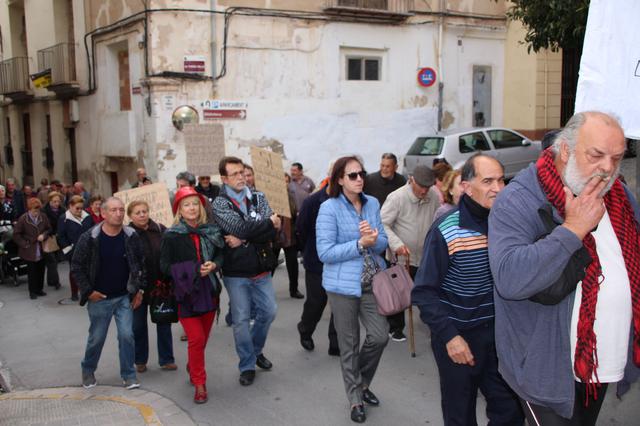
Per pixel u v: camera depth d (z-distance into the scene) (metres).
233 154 14.81
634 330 2.58
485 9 17.66
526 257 2.36
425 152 15.88
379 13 15.92
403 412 4.89
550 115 18.02
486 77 18.05
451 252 3.40
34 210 9.84
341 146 16.12
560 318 2.50
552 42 9.34
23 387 5.84
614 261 2.57
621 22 3.77
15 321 8.41
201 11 14.12
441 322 3.37
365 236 4.49
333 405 5.11
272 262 5.53
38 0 20.14
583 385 2.64
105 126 16.47
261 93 14.99
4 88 23.33
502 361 2.68
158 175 14.08
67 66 18.03
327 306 8.25
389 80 16.62
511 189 2.59
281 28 15.05
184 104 14.20
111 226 5.40
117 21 15.29
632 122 3.75
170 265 5.23
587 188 2.30
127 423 4.84
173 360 6.11
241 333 5.52
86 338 7.40
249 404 5.18
